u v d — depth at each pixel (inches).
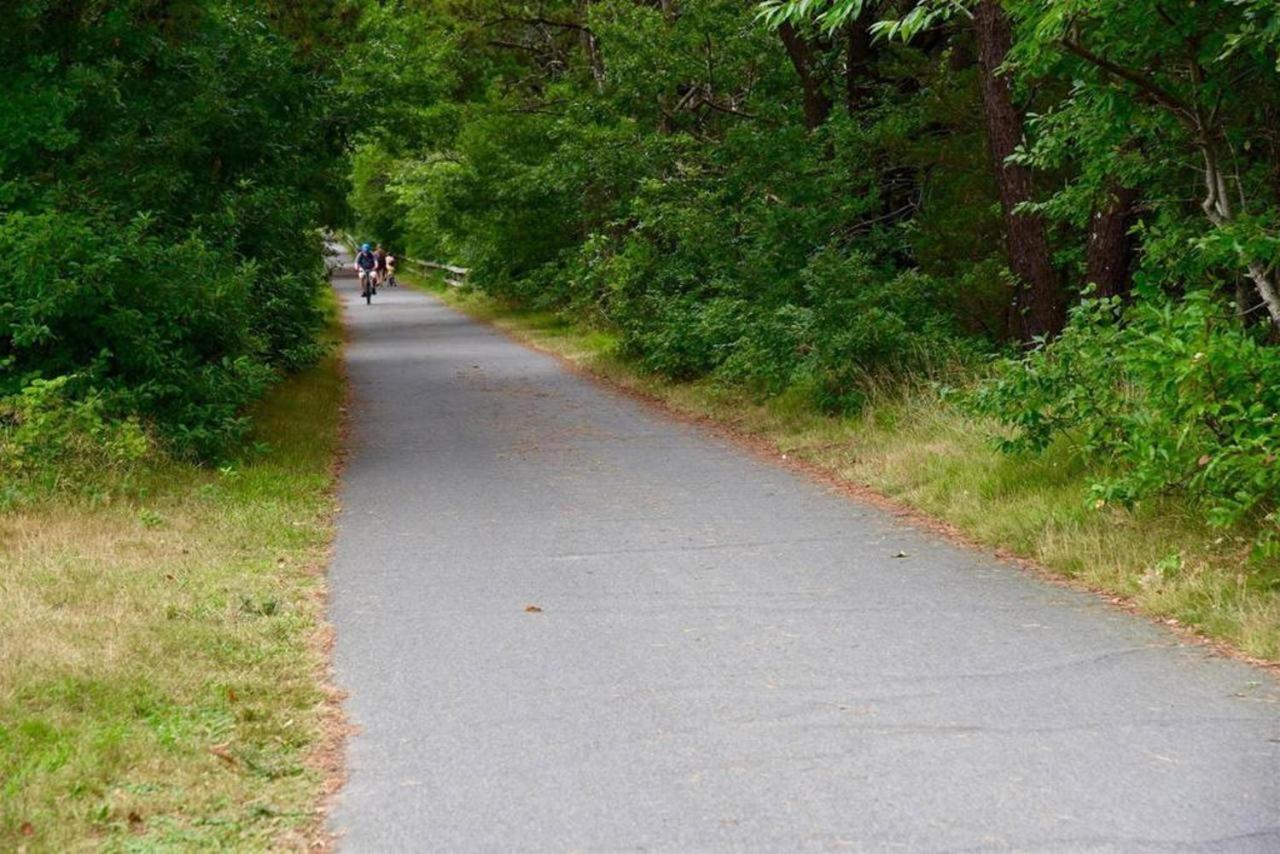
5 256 469.7
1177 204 433.4
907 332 597.6
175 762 201.3
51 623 270.7
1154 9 354.9
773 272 721.0
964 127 690.2
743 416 639.1
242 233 648.4
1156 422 320.8
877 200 749.3
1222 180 380.2
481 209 1370.6
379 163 1715.1
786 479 484.4
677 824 181.6
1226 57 358.9
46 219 465.4
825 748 210.4
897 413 546.3
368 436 617.9
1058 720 222.5
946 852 170.6
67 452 423.5
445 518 418.6
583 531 395.2
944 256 673.6
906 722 222.7
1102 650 265.0
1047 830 176.7
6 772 192.4
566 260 1254.3
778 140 748.6
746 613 299.1
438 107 1188.5
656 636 280.5
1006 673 250.7
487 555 363.9
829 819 181.9
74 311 468.8
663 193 808.3
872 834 176.7
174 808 186.2
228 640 270.1
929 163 707.4
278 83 653.3
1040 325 579.8
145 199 551.8
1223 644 266.8
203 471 478.9
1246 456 284.7
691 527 399.9
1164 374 301.0
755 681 247.6
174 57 606.9
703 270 816.9
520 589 324.5
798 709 230.5
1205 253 358.6
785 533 389.4
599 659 263.7
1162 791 189.5
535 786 196.9
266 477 472.1
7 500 385.4
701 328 717.3
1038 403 377.4
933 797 189.0
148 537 362.9
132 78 590.2
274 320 772.0
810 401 612.4
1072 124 412.8
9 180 521.0
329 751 214.5
